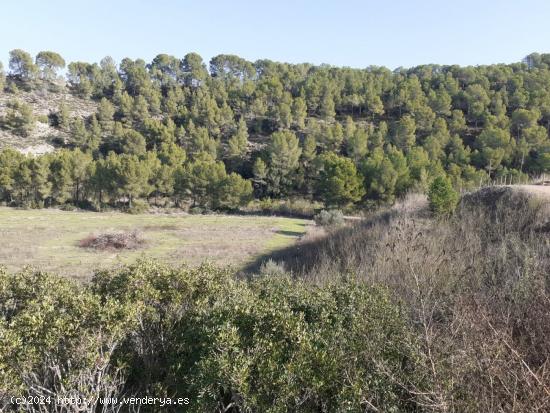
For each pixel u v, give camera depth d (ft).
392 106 230.89
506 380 8.86
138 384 12.66
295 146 165.17
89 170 148.25
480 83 221.87
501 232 26.22
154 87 280.92
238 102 241.96
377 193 131.95
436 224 29.76
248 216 135.33
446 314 13.12
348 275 17.17
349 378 9.93
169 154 166.50
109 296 13.51
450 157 143.54
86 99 271.69
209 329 11.38
